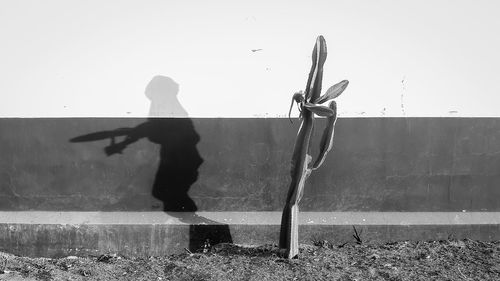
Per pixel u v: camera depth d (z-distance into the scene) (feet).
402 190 18.34
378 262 15.37
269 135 18.15
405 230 17.61
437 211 18.39
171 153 18.16
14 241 17.26
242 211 18.26
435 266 15.06
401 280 13.93
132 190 18.22
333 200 18.35
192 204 18.28
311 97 15.03
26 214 17.88
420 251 16.46
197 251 17.24
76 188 18.17
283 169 18.20
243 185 18.25
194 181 18.21
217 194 18.26
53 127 18.02
